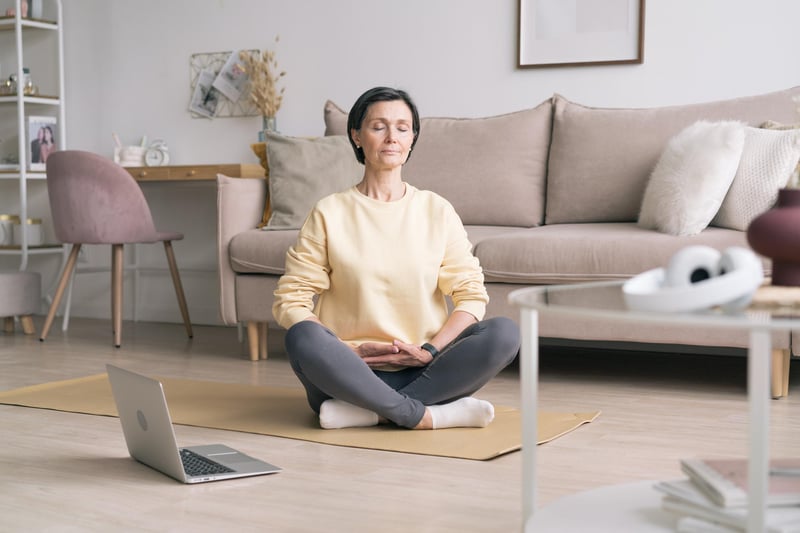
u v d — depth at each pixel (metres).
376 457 2.14
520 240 3.16
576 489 1.87
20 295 4.50
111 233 4.10
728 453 2.16
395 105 2.44
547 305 1.21
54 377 3.31
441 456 2.14
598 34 3.98
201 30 4.80
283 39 4.61
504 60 4.16
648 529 1.27
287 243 3.55
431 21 4.30
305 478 1.98
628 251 2.99
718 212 3.17
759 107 3.41
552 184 3.71
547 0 4.06
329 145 3.91
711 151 3.04
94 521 1.70
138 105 4.98
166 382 3.19
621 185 3.55
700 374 3.34
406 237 2.43
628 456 2.14
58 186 4.17
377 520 1.69
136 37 4.96
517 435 2.32
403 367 2.39
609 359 3.73
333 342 2.30
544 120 3.83
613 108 3.89
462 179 3.80
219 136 4.78
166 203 4.96
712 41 3.79
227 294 3.69
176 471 1.96
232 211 3.71
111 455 2.20
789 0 3.66
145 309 5.04
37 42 5.25
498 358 2.34
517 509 1.74
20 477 2.01
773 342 2.83
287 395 2.94
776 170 3.00
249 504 1.80
